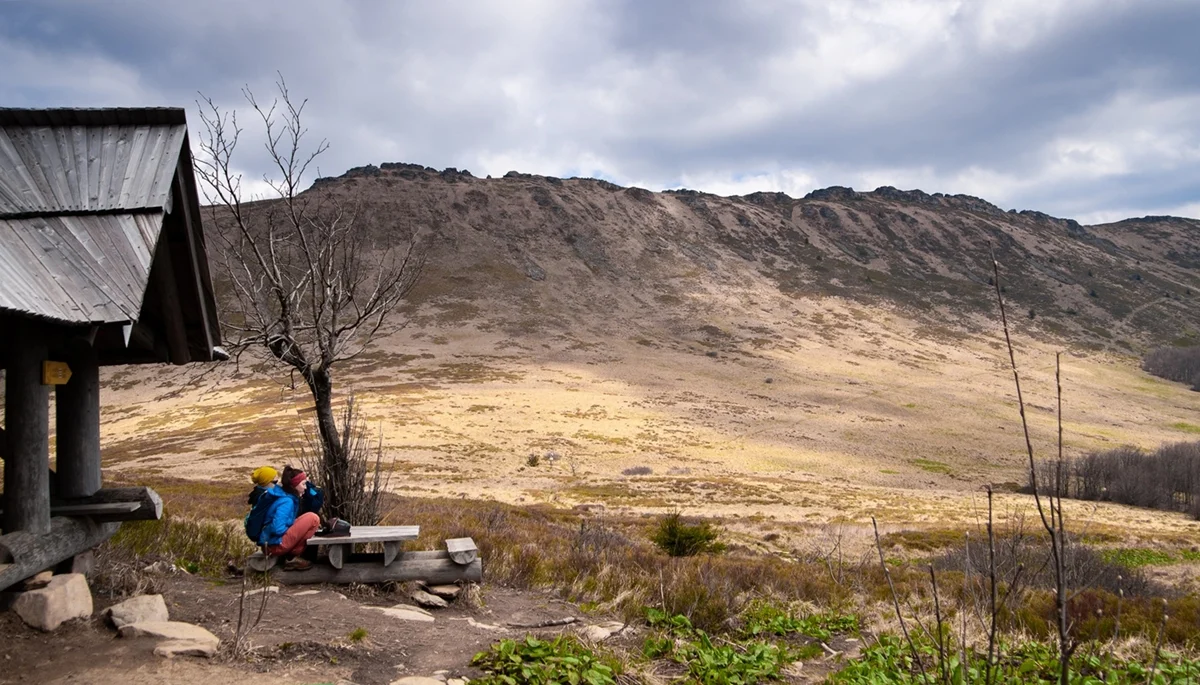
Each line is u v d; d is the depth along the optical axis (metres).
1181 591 14.88
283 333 9.65
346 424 10.04
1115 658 6.95
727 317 197.88
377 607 7.23
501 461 70.69
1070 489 76.69
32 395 5.59
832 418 107.75
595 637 6.74
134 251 5.57
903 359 166.50
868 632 8.23
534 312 191.88
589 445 81.88
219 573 7.93
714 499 55.56
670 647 6.58
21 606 5.34
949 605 9.66
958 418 112.19
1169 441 108.88
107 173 6.36
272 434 76.56
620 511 46.03
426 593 7.77
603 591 8.97
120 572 6.80
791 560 20.66
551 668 5.32
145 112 7.11
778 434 95.50
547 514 36.06
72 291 4.83
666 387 127.81
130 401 112.62
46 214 5.62
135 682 4.57
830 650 7.52
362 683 5.07
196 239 7.15
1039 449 95.12
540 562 10.27
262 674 4.96
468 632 6.65
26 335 5.56
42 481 5.67
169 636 5.32
